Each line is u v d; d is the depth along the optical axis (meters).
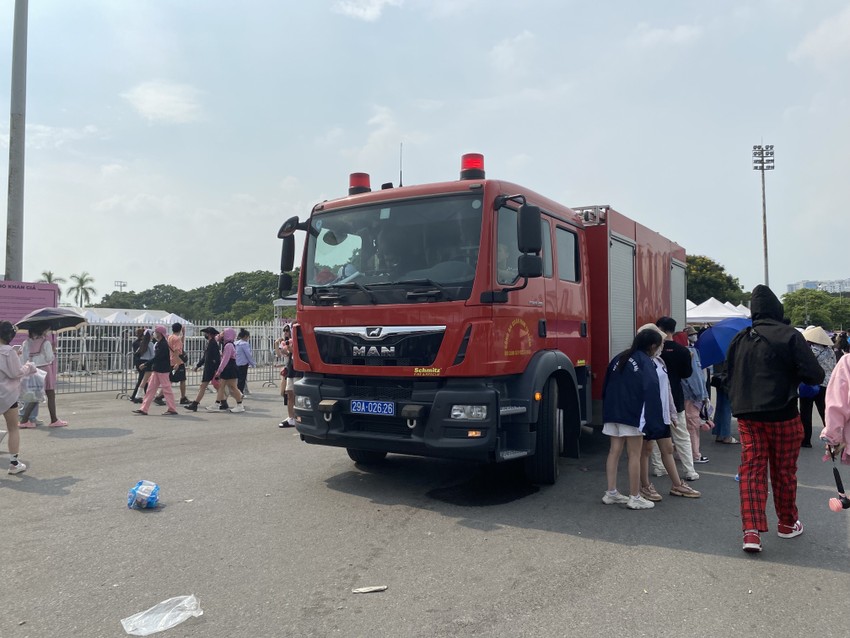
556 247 7.02
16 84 13.75
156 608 3.69
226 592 3.92
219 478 6.85
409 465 7.55
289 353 10.49
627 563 4.45
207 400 14.73
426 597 3.87
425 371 5.67
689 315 23.00
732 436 10.12
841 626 3.52
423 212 6.09
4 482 6.62
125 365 16.27
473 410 5.52
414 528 5.20
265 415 12.18
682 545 4.84
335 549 4.69
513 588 4.00
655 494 6.11
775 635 3.41
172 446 8.70
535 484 6.67
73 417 11.60
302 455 8.10
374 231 6.30
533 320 6.32
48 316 10.16
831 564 4.46
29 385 10.02
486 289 5.64
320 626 3.49
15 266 13.72
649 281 9.50
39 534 4.98
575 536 5.04
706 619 3.59
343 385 6.16
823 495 6.47
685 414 7.73
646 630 3.45
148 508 5.69
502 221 5.97
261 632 3.41
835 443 4.52
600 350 7.84
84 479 6.77
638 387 5.69
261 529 5.14
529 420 6.01
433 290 5.71
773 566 4.42
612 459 5.90
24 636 3.35
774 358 4.78
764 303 5.05
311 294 6.44
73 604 3.74
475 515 5.58
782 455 4.91
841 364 4.57
